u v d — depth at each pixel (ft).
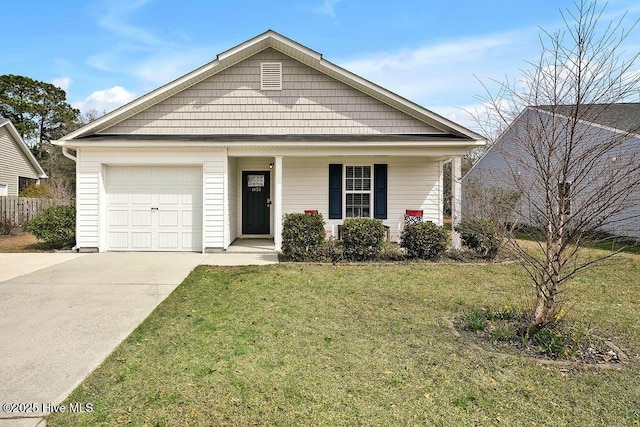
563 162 12.66
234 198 38.22
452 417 8.46
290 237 27.25
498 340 12.84
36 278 21.65
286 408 8.74
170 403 8.90
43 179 87.92
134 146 30.58
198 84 33.91
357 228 27.02
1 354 11.57
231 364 10.93
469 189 18.98
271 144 30.78
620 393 9.55
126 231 31.73
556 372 10.62
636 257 29.04
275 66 34.35
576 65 12.71
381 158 37.99
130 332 13.44
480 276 22.56
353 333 13.47
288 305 16.72
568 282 21.27
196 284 20.36
